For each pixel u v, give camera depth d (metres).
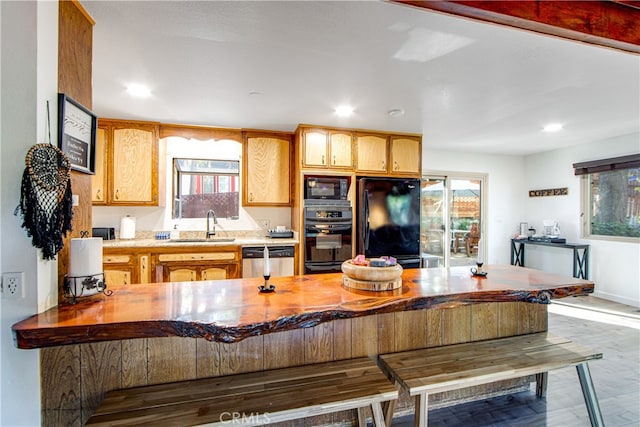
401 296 1.46
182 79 2.31
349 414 1.75
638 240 3.89
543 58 1.98
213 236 3.88
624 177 4.03
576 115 3.16
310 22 1.61
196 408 1.21
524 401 2.04
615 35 1.50
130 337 1.10
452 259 5.07
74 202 1.44
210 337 1.11
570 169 4.62
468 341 1.93
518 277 1.89
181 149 3.80
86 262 1.33
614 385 2.19
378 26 1.64
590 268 4.35
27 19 1.17
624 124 3.48
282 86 2.44
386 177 3.84
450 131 3.83
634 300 3.91
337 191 3.67
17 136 1.15
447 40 1.77
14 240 1.14
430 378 1.46
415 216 3.81
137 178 3.42
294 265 3.57
